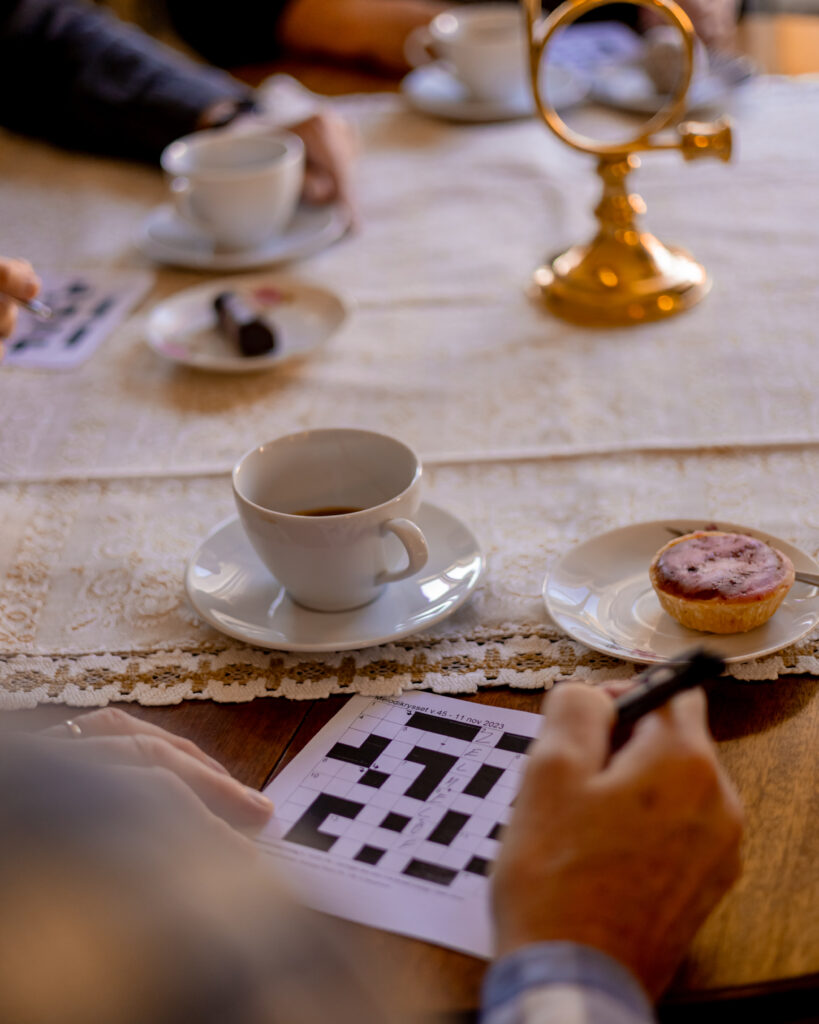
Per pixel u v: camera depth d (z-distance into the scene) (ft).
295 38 6.39
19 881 1.01
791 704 1.91
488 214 4.26
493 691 2.02
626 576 2.23
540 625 2.18
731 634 2.02
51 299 3.89
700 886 1.42
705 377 3.08
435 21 5.34
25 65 5.20
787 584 2.01
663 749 1.46
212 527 2.62
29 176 4.99
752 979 1.44
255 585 2.32
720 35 5.72
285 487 2.30
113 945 0.99
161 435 3.05
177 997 0.98
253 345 3.33
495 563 2.39
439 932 1.53
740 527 2.26
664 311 3.43
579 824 1.41
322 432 2.27
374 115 5.35
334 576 2.12
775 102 4.91
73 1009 0.95
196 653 2.19
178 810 1.59
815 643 2.03
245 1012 1.01
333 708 2.01
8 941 0.97
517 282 3.76
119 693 2.09
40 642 2.27
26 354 3.54
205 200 3.86
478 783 1.79
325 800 1.78
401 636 2.11
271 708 2.02
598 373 3.17
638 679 1.67
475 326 3.51
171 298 3.80
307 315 3.62
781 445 2.72
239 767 1.88
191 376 3.36
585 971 1.26
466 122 5.14
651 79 4.84
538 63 3.29
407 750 1.88
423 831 1.71
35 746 1.19
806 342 3.19
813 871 1.59
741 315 3.38
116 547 2.56
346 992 1.10
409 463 2.19
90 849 1.06
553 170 4.55
